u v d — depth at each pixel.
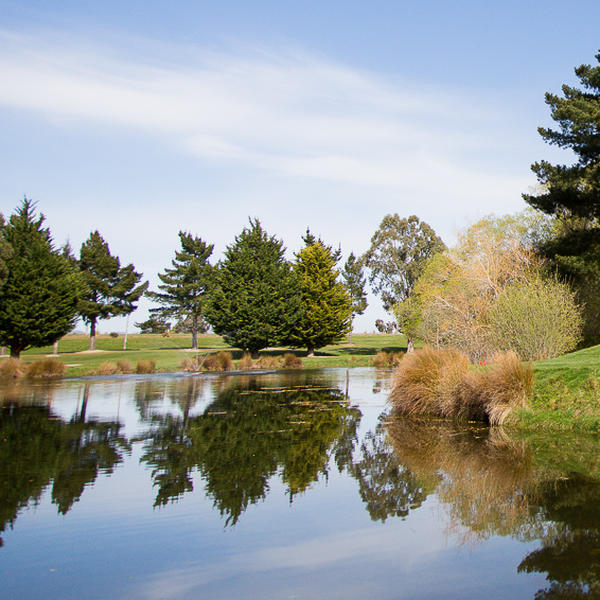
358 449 10.09
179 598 4.10
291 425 13.18
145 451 10.06
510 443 10.20
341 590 4.22
